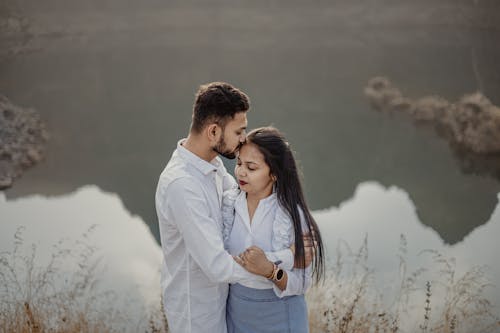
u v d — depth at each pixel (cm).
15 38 2088
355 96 1481
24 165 1039
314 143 1146
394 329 336
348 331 317
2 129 1170
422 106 1300
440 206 812
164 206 183
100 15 2378
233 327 200
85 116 1366
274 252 184
